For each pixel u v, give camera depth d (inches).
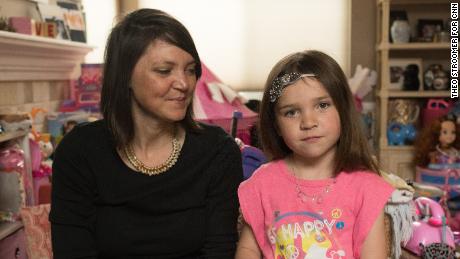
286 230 40.8
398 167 123.4
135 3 134.7
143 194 41.4
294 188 42.1
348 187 40.8
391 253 45.5
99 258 43.3
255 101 93.9
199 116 72.6
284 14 134.3
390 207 45.2
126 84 40.8
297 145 40.4
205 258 43.8
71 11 99.3
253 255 43.5
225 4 134.3
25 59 79.4
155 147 43.7
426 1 128.3
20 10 83.5
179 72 39.6
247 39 135.0
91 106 98.0
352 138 41.7
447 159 107.9
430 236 68.1
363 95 133.7
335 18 134.1
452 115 112.1
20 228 63.5
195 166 43.4
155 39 39.0
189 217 42.8
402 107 126.0
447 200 101.6
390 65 130.2
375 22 133.3
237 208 45.5
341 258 39.3
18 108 80.6
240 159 46.7
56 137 83.6
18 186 64.2
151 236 41.6
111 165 42.4
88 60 116.3
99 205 42.8
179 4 135.0
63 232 42.3
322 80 39.8
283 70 41.6
